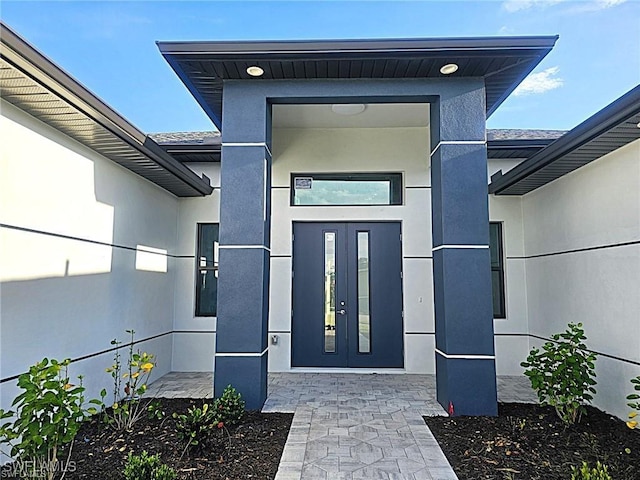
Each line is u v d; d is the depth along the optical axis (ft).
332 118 19.92
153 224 18.67
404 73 14.30
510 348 20.20
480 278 14.05
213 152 19.84
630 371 12.84
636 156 12.62
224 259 14.42
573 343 14.29
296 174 21.63
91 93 10.68
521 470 9.68
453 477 9.44
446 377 13.97
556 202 17.43
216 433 11.84
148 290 18.12
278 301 20.80
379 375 19.71
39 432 8.20
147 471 8.48
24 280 10.73
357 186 21.49
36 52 8.73
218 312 14.23
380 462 10.21
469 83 14.62
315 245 21.27
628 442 11.28
